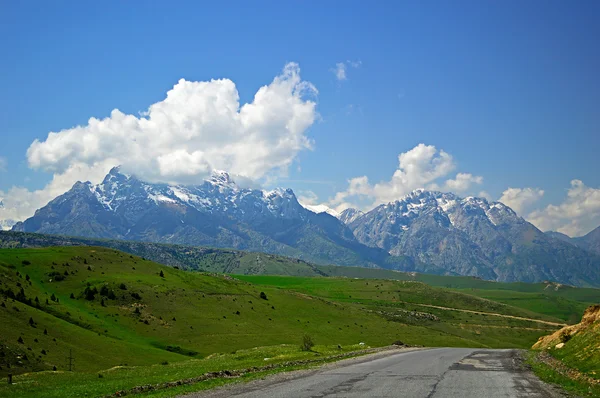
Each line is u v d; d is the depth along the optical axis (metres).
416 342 165.50
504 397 26.92
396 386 31.06
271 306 188.00
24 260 171.88
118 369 62.34
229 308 172.12
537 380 34.78
